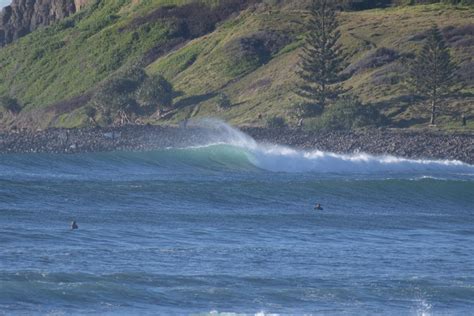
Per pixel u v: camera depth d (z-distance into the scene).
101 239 113.06
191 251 106.31
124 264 97.56
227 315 80.44
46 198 150.50
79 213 136.25
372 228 131.88
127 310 81.50
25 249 103.94
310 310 83.44
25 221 125.62
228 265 98.81
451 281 95.31
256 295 87.25
